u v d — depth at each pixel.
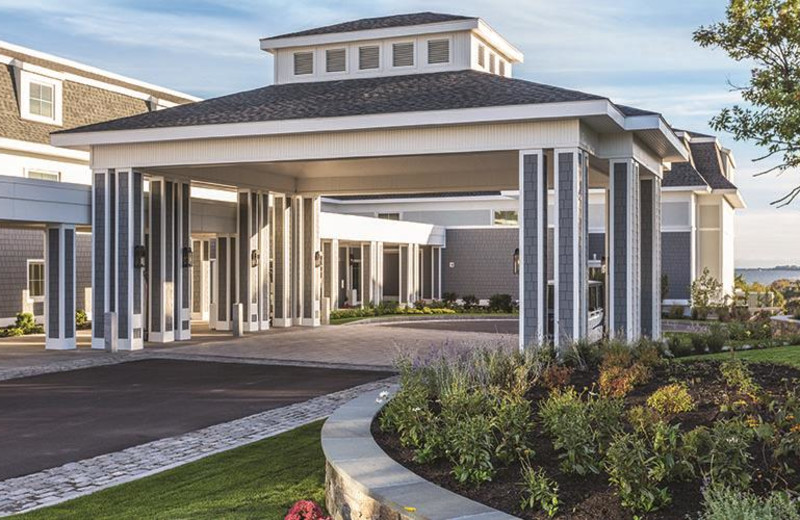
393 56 21.00
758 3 9.23
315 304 27.16
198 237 28.75
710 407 7.61
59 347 19.53
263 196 25.58
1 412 11.69
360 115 16.47
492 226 38.97
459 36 20.48
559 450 6.58
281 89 21.11
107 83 26.20
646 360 10.37
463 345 10.80
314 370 16.12
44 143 22.89
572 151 15.56
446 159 20.42
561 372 9.52
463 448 6.27
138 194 19.58
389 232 34.34
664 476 5.62
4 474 8.32
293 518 5.66
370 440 7.50
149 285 21.59
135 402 12.48
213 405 12.19
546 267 15.85
